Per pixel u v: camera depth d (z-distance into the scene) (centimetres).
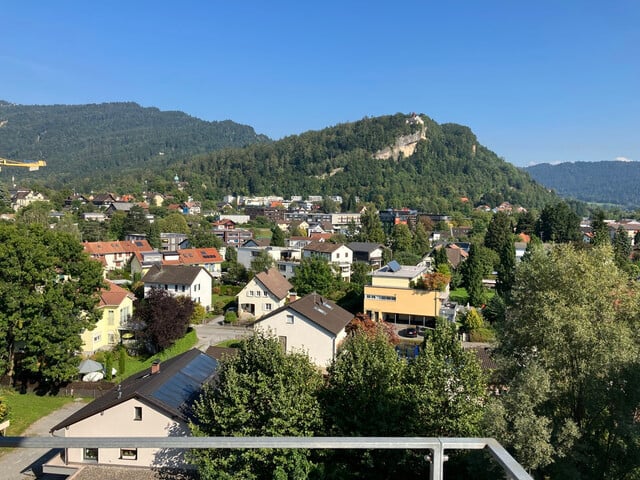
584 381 1656
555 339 1684
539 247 2128
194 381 2342
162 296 4075
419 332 4812
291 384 1781
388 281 5194
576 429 1505
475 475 1484
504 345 1934
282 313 3684
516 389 1594
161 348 4009
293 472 1603
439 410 1692
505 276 5909
